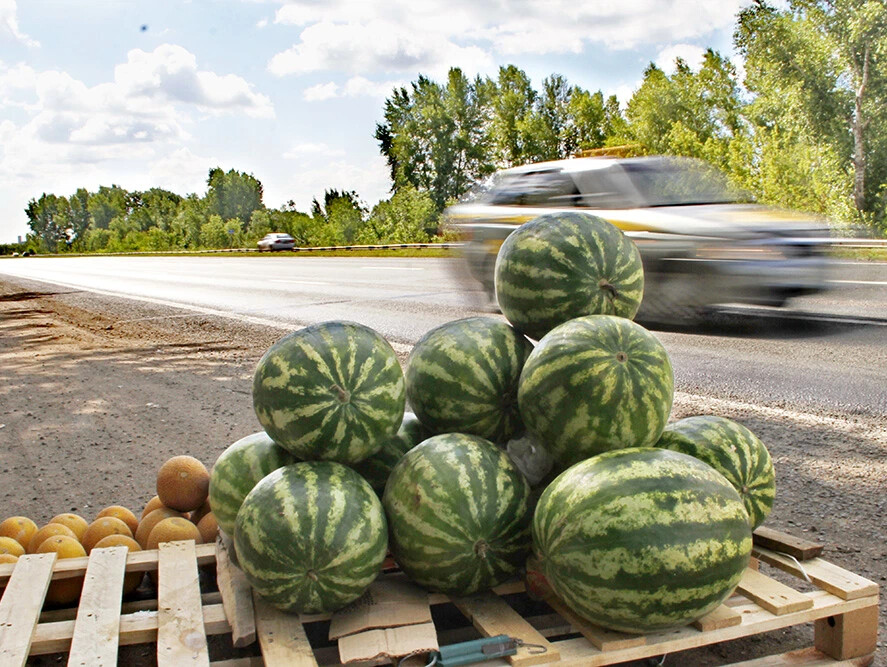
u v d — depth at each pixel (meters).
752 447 3.15
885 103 28.83
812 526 3.99
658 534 2.40
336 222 54.41
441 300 13.95
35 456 5.79
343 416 2.88
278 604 2.67
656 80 45.66
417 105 70.12
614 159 10.08
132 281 26.94
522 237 3.42
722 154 34.03
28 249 142.25
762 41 30.55
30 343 12.11
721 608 2.69
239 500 3.14
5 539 3.60
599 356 2.79
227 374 8.63
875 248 16.20
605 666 2.65
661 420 2.84
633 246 3.48
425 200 48.59
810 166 28.02
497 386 3.22
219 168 102.88
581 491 2.55
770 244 8.05
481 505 2.74
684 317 8.81
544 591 2.84
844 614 2.79
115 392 7.94
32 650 2.73
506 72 66.19
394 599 2.85
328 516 2.62
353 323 3.10
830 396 6.30
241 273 27.78
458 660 2.49
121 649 3.19
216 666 2.77
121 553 3.31
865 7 28.31
